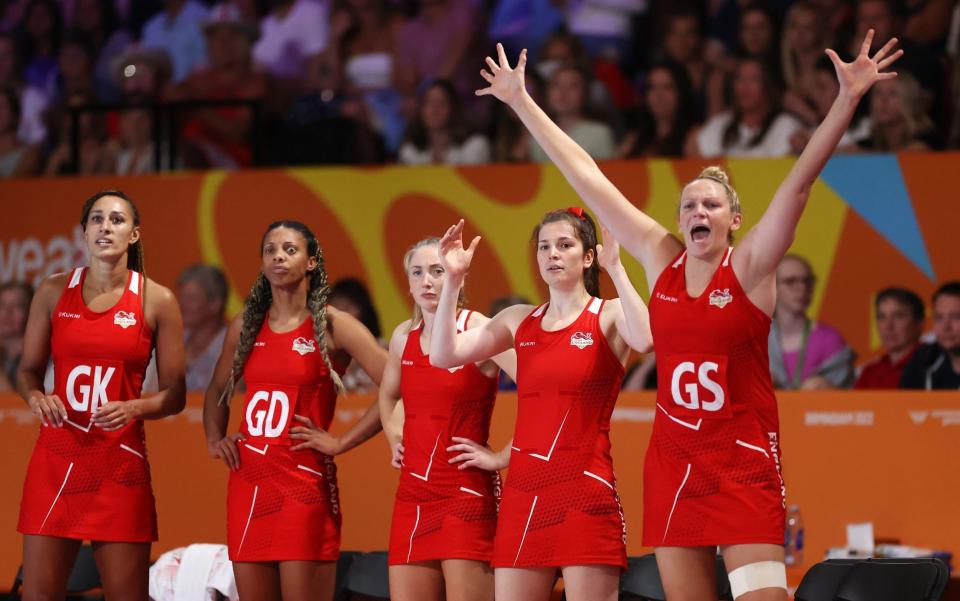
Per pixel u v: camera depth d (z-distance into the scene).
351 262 23.95
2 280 24.89
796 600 15.58
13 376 24.69
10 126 31.61
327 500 16.48
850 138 25.59
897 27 26.45
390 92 30.30
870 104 25.69
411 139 28.22
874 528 18.67
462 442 15.43
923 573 14.34
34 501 16.34
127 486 16.47
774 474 12.62
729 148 26.52
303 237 16.77
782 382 22.28
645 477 13.22
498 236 23.38
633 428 19.38
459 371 15.58
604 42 29.34
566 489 14.05
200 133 29.52
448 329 14.65
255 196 24.25
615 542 14.05
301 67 31.20
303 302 16.89
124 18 32.50
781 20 27.06
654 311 13.14
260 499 16.27
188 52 31.84
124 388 16.64
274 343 16.64
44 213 24.84
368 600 18.81
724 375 12.65
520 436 14.44
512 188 23.34
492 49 30.22
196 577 18.34
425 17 30.56
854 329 22.08
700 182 13.09
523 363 14.55
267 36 31.53
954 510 18.34
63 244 24.75
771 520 12.46
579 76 27.30
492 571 15.39
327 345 16.77
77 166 29.22
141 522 16.56
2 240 24.97
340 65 31.02
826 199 22.28
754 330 12.66
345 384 23.08
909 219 21.95
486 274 23.39
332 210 24.03
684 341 12.84
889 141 25.47
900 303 21.83
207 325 24.20
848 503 18.78
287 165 27.70
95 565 19.06
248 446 16.42
